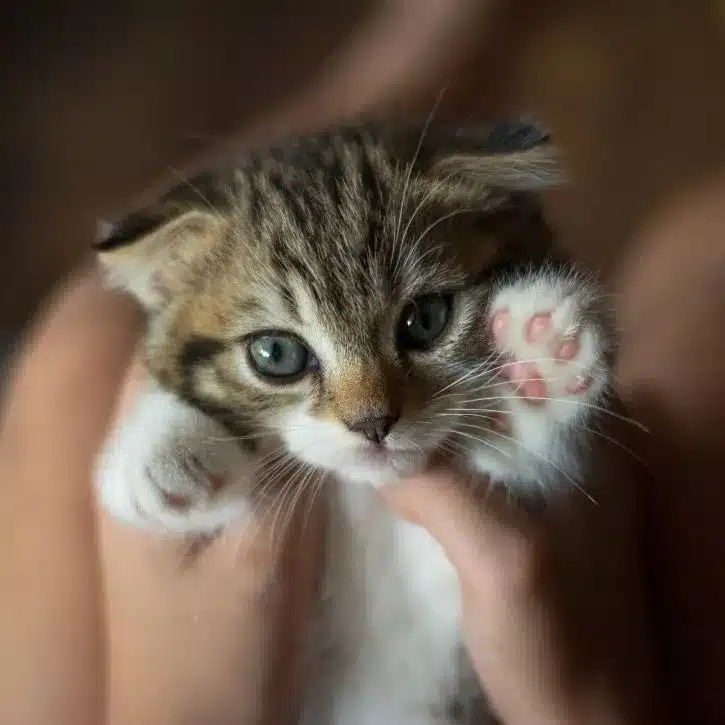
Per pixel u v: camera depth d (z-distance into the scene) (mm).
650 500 238
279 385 195
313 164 203
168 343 205
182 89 261
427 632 212
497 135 204
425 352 194
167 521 190
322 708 214
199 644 194
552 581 193
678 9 320
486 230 200
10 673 213
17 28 253
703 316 276
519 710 195
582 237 267
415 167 198
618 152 303
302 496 202
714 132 312
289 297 192
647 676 204
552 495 201
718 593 233
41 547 218
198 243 198
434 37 292
